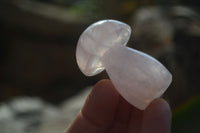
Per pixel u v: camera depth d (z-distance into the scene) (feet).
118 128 0.64
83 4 3.12
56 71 2.76
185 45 1.12
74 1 3.42
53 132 1.23
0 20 2.80
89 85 2.67
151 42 1.24
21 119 1.47
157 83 0.54
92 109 0.64
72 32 2.81
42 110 1.61
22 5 2.98
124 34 0.58
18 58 2.77
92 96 0.63
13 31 2.82
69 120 1.31
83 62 0.58
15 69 2.76
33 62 2.77
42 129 1.29
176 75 1.05
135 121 0.63
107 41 0.57
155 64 0.55
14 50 2.79
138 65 0.55
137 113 0.63
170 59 1.08
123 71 0.56
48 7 3.17
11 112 1.55
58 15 2.95
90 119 0.64
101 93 0.63
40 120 1.43
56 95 2.59
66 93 2.60
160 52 1.14
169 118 0.57
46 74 2.75
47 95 2.61
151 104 0.58
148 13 1.47
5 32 2.81
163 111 0.57
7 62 2.77
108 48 0.58
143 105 0.56
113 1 2.35
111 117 0.64
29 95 2.63
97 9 2.94
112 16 2.38
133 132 0.63
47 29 2.81
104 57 0.58
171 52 1.10
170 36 1.19
